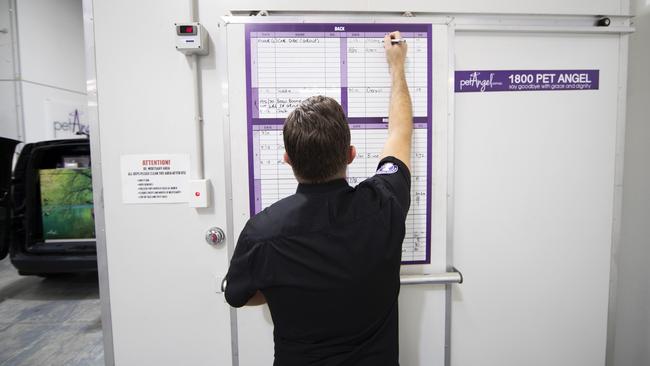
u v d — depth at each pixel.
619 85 1.13
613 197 1.15
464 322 1.14
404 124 0.91
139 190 1.05
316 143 0.63
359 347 0.67
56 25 3.51
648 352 1.21
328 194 0.66
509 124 1.11
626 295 1.20
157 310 1.08
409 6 1.06
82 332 1.94
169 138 1.04
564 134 1.12
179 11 1.02
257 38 1.01
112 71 1.02
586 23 1.11
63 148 2.32
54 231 2.28
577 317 1.17
